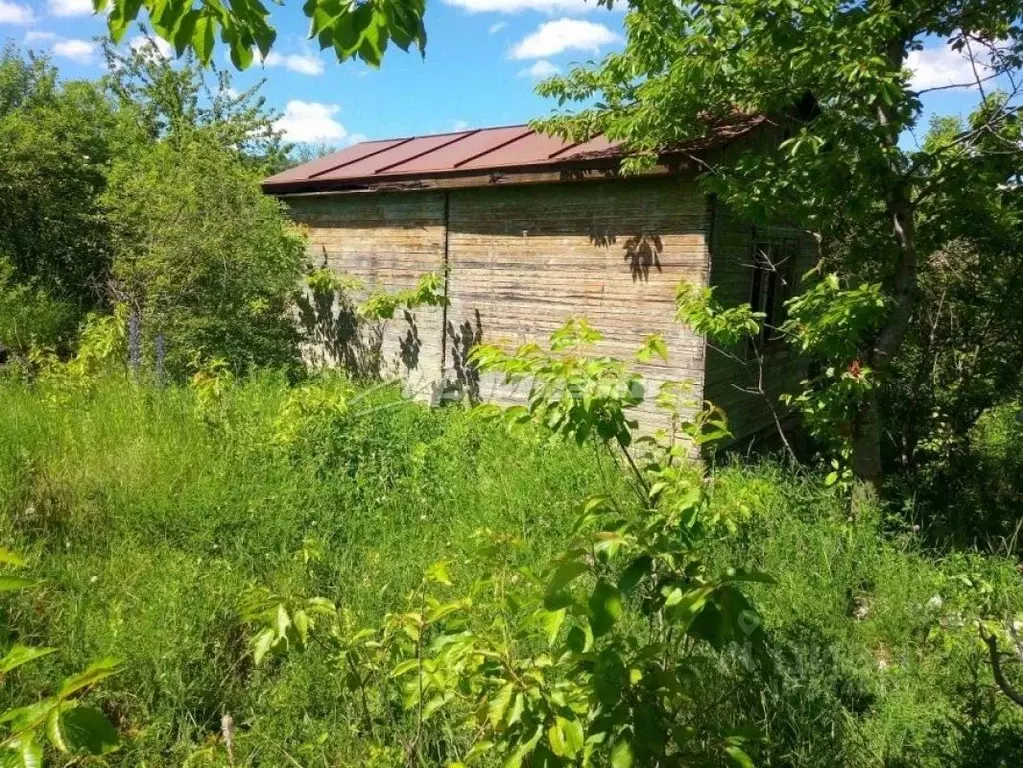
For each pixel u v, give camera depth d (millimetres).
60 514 4695
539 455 5996
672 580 1916
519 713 1729
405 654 2643
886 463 7250
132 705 3205
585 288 7359
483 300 8312
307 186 9961
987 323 6531
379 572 4328
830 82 5031
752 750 2777
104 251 12477
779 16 4789
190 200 9141
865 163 4902
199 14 2139
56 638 3455
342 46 2059
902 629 4027
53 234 12688
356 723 2908
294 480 5281
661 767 1852
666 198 6684
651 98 5754
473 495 5473
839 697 3354
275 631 2098
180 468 5367
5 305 10469
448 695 2193
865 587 4574
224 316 9211
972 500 6305
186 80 22016
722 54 5141
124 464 5379
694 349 6605
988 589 4211
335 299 10047
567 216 7426
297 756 2908
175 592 3746
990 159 5305
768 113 5887
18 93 16344
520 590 2859
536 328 7836
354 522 4996
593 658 1824
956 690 3285
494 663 1944
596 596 1665
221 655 3582
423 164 8805
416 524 5133
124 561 4242
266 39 2180
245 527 4691
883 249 5734
